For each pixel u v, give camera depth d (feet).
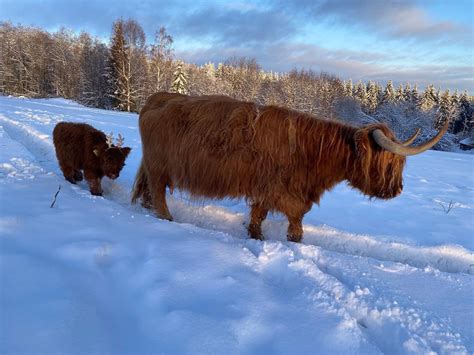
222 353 6.88
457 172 40.29
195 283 9.25
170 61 156.35
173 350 6.86
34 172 19.62
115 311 8.20
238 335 7.48
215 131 14.14
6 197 14.53
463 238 18.10
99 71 163.63
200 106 14.82
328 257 12.49
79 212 13.75
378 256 15.65
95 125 47.24
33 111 55.83
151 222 13.69
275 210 14.65
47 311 7.51
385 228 18.80
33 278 8.64
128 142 36.96
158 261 10.07
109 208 14.82
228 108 14.39
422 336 8.48
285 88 150.82
